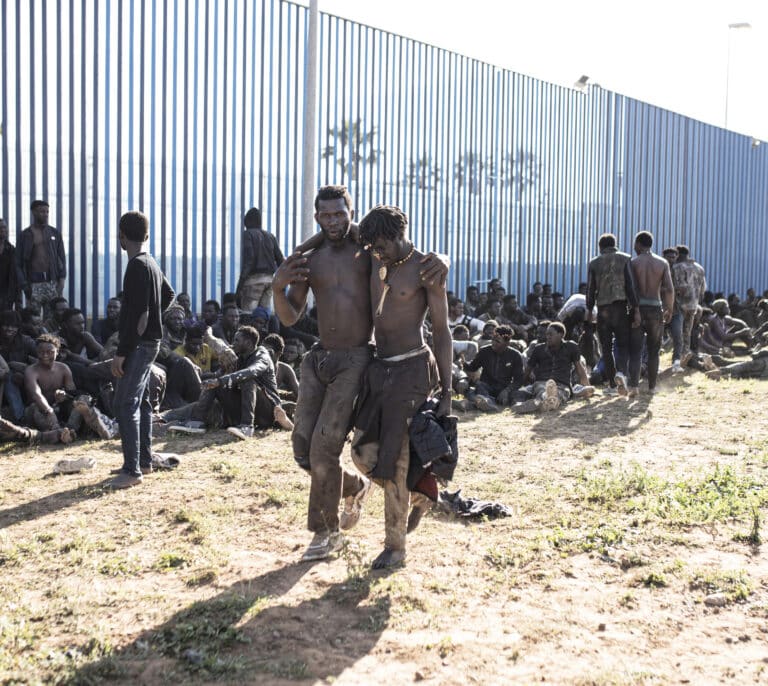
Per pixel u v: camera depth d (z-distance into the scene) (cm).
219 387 828
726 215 2419
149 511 536
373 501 554
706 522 493
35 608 375
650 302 1068
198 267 1238
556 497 563
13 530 497
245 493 579
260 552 459
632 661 326
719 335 1580
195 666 319
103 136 1148
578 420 888
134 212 605
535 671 317
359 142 1434
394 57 1486
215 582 412
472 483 604
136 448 605
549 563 432
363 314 432
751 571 419
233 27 1262
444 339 421
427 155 1554
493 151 1691
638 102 2070
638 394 1070
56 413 828
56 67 1106
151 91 1187
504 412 954
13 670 315
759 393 1062
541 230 1816
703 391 1091
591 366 1267
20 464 686
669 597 389
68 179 1121
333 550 446
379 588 396
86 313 1145
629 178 2058
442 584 402
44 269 1061
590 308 1099
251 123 1288
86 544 465
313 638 347
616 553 445
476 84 1644
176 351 966
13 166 1077
